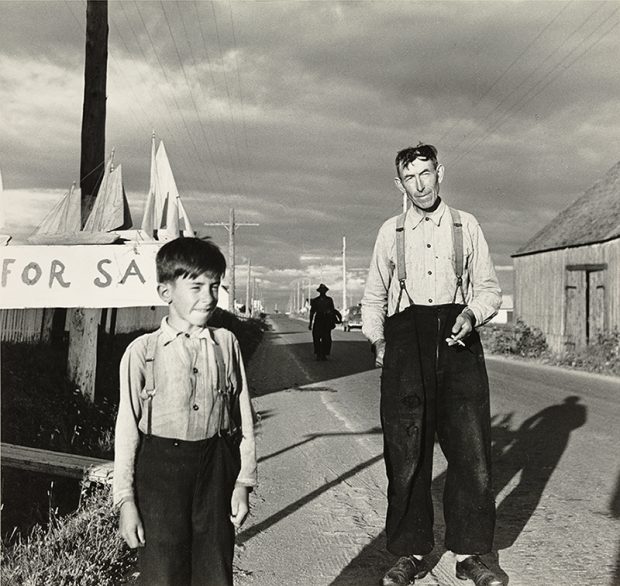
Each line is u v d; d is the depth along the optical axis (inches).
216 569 94.8
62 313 471.2
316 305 759.1
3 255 176.7
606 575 153.6
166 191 333.7
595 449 285.0
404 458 143.9
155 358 96.0
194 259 95.5
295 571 158.9
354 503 212.4
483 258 148.9
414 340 144.9
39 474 201.9
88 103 379.6
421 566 151.1
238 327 1055.0
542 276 1040.2
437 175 148.0
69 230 280.4
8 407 266.4
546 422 351.6
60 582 130.6
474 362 143.9
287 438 315.3
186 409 94.7
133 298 177.9
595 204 1005.2
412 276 147.9
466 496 142.5
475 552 142.0
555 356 824.3
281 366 689.6
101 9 382.3
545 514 199.0
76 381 305.1
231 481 97.6
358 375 597.6
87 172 377.7
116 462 94.3
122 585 143.7
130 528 92.4
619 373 636.1
